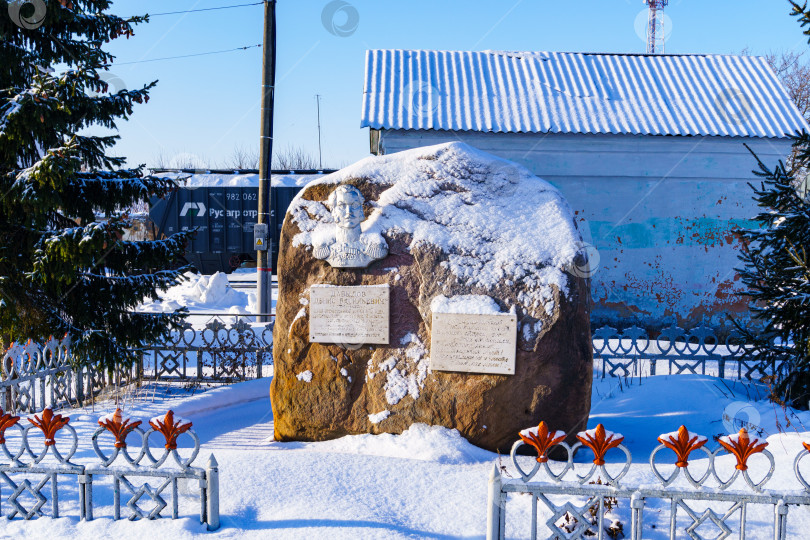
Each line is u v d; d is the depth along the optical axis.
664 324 13.41
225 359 9.30
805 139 7.55
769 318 7.41
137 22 7.89
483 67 14.98
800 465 4.90
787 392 7.41
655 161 13.30
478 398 6.02
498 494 3.83
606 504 4.18
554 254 6.14
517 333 5.98
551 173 13.33
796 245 7.14
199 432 6.94
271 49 14.19
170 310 15.04
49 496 4.59
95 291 7.63
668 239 13.36
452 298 6.14
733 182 13.26
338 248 6.35
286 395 6.48
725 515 3.71
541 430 3.81
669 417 7.51
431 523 4.25
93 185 7.50
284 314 6.55
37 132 6.83
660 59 15.50
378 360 6.31
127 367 7.79
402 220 6.37
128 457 4.19
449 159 6.53
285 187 23.39
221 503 4.42
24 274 7.04
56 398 7.64
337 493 4.60
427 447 5.86
